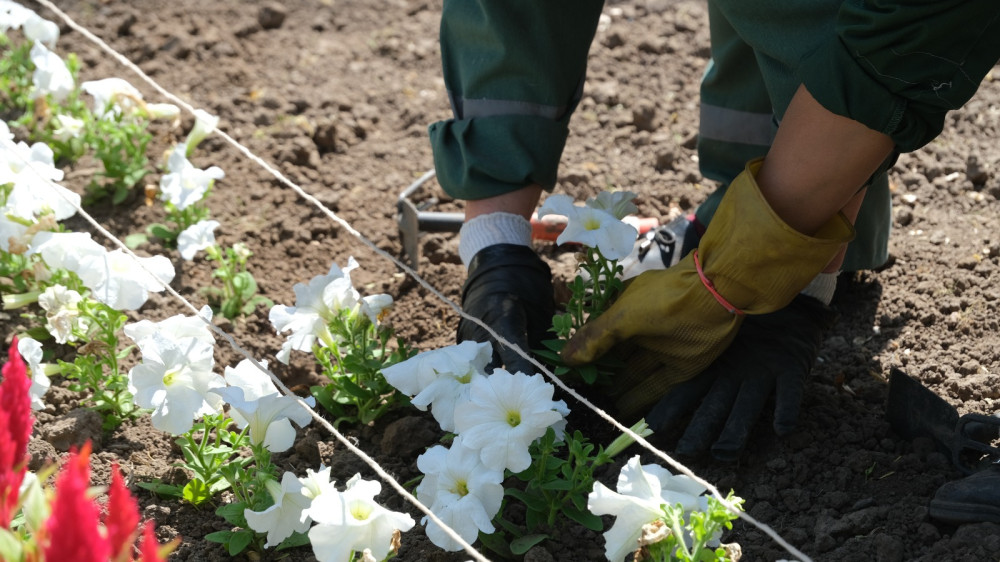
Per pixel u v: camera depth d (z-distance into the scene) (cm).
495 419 171
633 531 164
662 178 238
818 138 171
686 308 182
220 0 289
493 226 196
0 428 148
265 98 254
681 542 161
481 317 189
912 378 191
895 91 166
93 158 238
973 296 210
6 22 236
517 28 191
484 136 194
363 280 220
